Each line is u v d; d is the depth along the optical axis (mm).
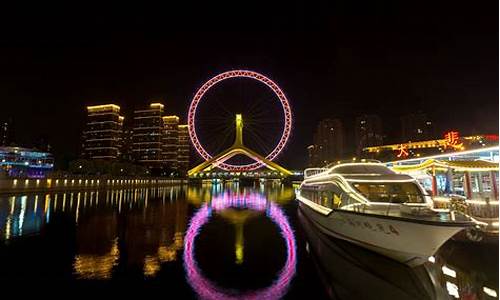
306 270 18406
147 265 19109
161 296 14703
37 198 65688
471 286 15570
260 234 28844
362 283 16359
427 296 14648
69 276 17031
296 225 34188
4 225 31562
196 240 26016
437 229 14914
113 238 26359
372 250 19078
